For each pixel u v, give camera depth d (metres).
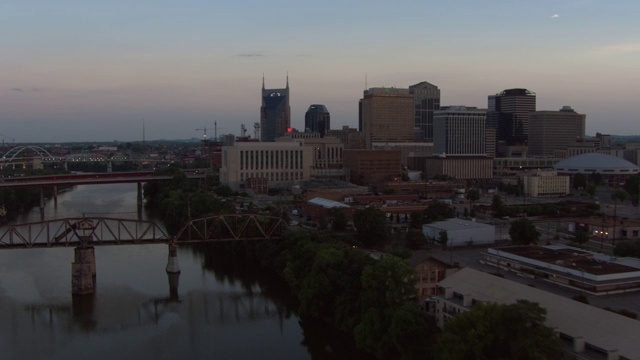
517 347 106.50
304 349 157.00
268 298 199.50
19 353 156.38
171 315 184.38
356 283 159.75
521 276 189.62
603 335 110.88
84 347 160.50
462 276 149.12
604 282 165.12
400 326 130.25
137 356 154.12
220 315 183.88
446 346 115.19
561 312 121.38
